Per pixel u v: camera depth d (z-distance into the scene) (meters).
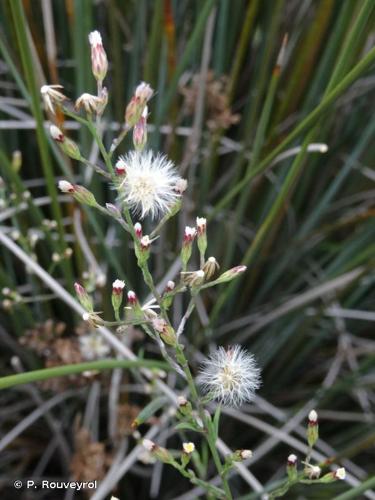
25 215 0.23
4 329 0.23
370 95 0.25
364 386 0.22
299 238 0.24
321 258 0.26
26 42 0.14
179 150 0.24
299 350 0.25
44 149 0.16
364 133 0.23
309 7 0.24
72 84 0.24
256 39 0.25
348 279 0.21
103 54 0.10
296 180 0.22
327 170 0.26
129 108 0.10
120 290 0.11
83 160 0.11
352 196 0.26
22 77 0.21
